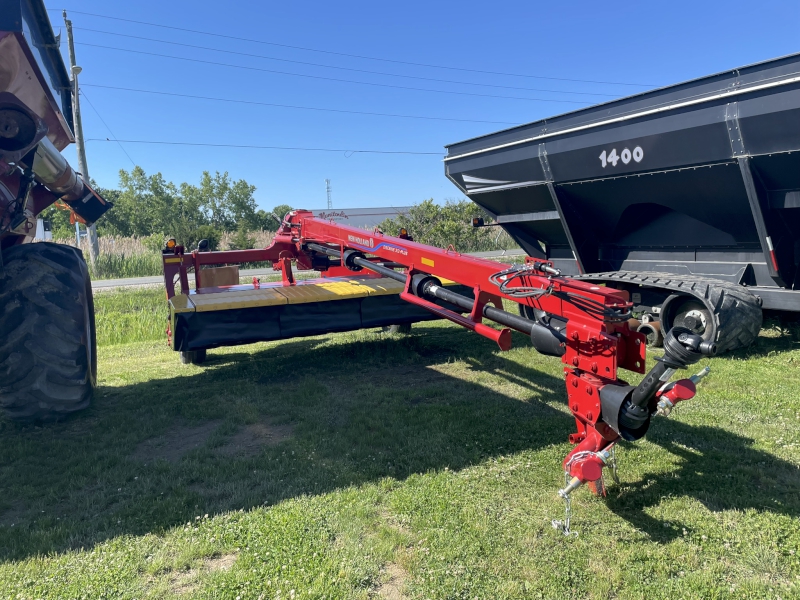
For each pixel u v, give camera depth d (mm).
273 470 3223
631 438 2475
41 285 3648
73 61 19078
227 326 4867
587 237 6828
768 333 6195
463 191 7711
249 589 2148
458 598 2078
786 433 3510
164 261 6309
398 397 4555
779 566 2221
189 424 4129
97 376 5723
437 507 2723
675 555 2305
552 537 2449
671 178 5324
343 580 2188
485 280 3410
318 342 6996
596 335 2525
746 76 4426
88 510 2830
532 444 3477
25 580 2234
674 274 5863
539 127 6254
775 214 4863
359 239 5141
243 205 50906
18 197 3506
